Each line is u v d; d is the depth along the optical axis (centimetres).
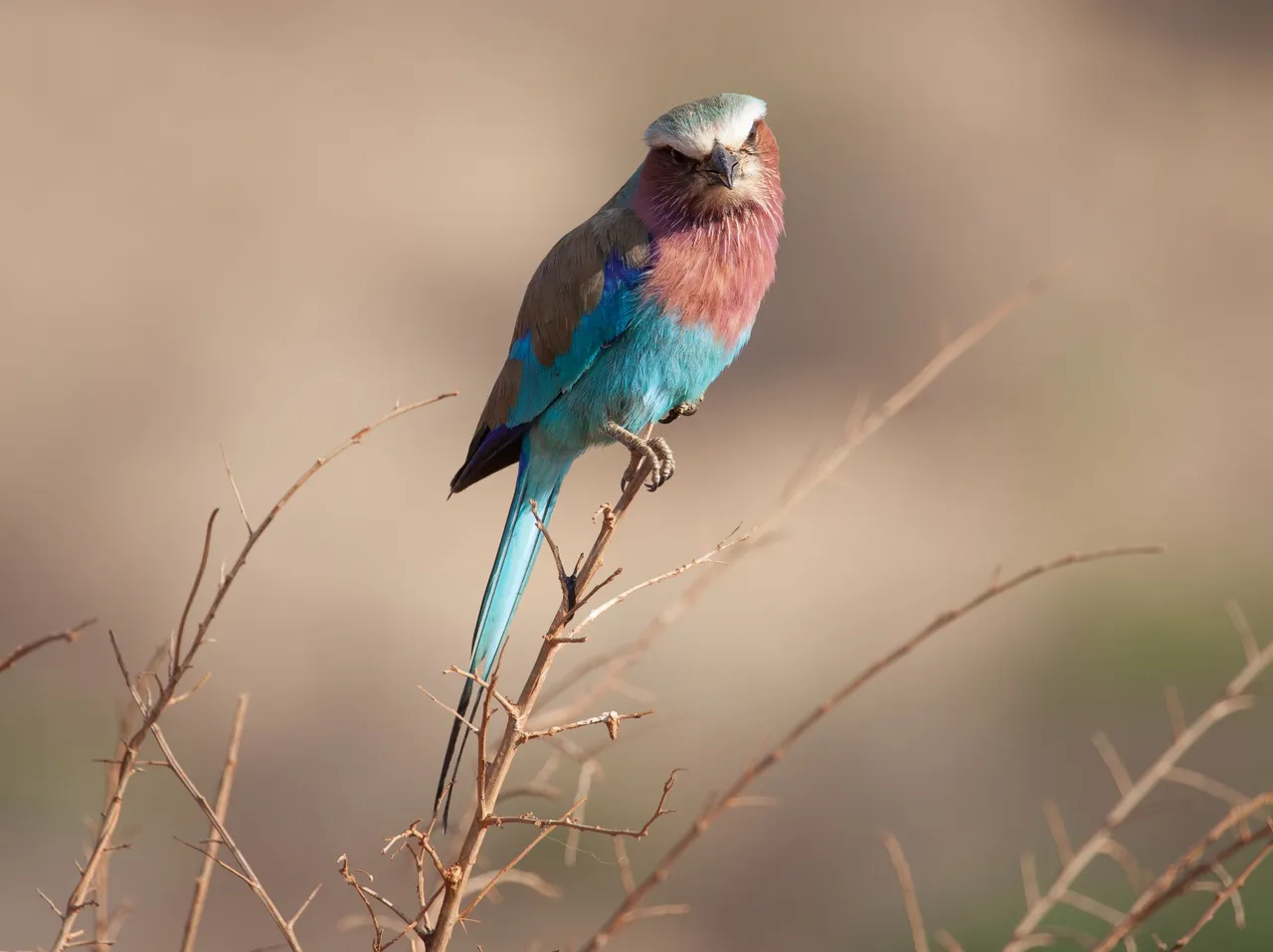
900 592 1533
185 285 1889
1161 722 1359
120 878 1122
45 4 2288
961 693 1393
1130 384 1888
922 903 1148
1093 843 548
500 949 1093
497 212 2066
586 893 1125
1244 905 1014
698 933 1131
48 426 1672
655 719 1255
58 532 1531
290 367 1781
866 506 1672
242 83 2208
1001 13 2447
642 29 2366
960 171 2169
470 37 2356
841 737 1321
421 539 1548
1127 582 1551
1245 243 2091
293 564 1502
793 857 1195
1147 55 2434
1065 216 2127
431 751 1305
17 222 1931
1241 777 1274
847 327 1953
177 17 2298
